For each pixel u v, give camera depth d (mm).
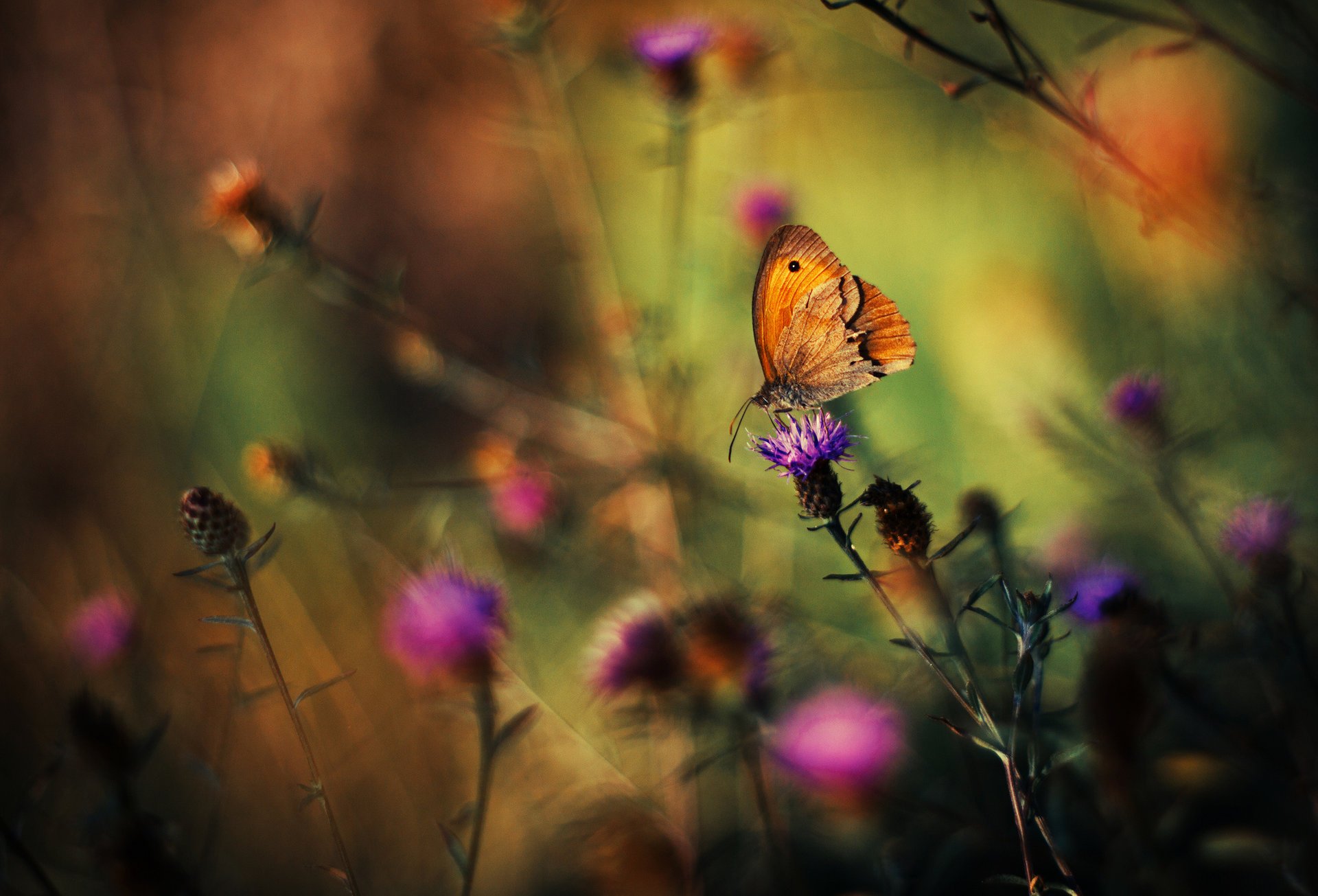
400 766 614
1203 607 589
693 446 634
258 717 617
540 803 601
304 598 638
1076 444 604
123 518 727
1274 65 594
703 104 624
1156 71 615
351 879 533
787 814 578
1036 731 518
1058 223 663
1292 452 595
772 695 568
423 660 564
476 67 851
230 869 608
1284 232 592
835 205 740
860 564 526
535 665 620
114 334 781
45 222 791
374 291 624
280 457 623
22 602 639
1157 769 560
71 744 550
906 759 574
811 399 562
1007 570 571
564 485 633
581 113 751
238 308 802
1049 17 633
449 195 904
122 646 604
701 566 615
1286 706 551
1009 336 630
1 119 804
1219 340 613
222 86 839
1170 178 586
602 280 640
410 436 827
